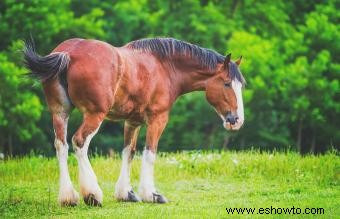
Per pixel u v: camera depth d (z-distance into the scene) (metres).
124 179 12.89
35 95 37.03
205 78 13.16
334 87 40.66
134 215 11.13
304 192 13.75
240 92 13.07
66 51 11.67
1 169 16.41
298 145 39.22
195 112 39.09
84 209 11.66
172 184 15.15
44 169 16.48
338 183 14.91
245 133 39.88
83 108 11.62
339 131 40.69
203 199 13.18
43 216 11.20
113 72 11.72
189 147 38.81
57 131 11.67
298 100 39.53
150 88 12.47
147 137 12.67
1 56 36.66
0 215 11.38
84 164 11.63
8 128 35.94
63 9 41.47
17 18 39.34
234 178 15.99
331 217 11.06
